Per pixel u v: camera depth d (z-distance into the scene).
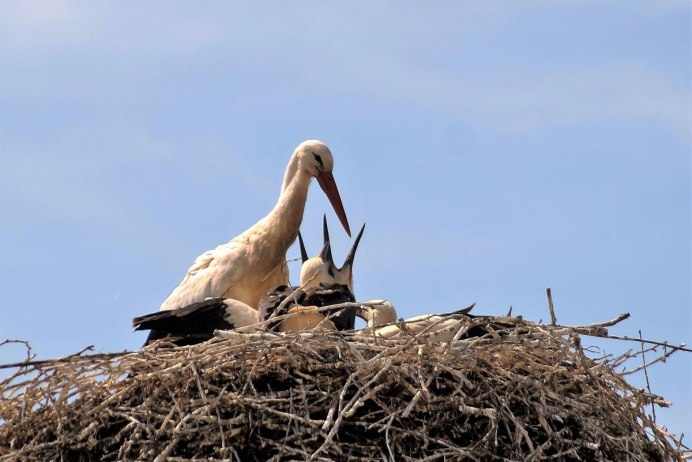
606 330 14.09
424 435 12.89
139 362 13.57
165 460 12.72
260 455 13.02
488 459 12.98
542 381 13.55
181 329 16.45
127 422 13.34
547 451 13.31
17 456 13.27
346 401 13.19
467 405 13.12
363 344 13.52
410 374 13.14
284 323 15.68
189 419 12.96
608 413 13.70
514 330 14.14
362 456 12.91
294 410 13.05
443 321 14.58
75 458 13.37
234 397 12.95
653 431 14.01
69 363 13.46
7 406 13.70
